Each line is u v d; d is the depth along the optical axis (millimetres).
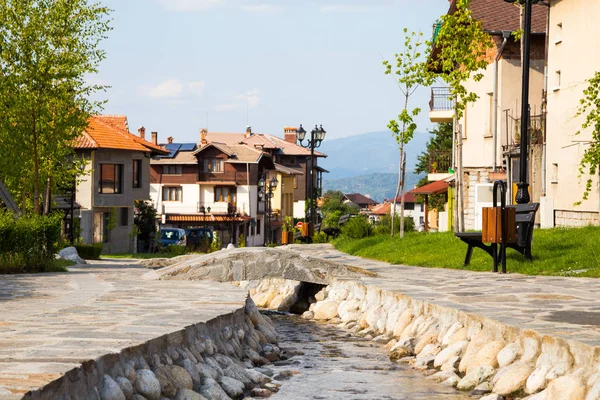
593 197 29891
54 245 23672
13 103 31688
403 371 10742
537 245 21031
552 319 10359
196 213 94625
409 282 16719
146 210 73500
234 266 17594
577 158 31469
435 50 36031
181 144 104375
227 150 95625
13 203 32719
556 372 8375
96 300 12453
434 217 71312
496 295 13688
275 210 110000
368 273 18094
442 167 52062
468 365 9984
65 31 32594
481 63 29922
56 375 5980
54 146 33219
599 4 30062
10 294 13547
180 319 9992
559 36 33750
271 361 11742
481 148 42062
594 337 8633
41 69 31984
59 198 60562
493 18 39688
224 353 10336
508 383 8836
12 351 7137
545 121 34656
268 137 131250
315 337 14352
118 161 66562
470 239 20047
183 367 8570
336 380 10094
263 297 20641
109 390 6656
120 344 7633
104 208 66125
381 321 14531
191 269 17562
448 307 11938
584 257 18719
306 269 17891
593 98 24875
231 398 8852
